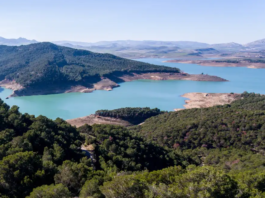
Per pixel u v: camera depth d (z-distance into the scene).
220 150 77.44
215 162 68.12
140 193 30.53
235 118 87.88
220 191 28.77
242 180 35.56
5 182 35.53
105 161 59.41
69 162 45.66
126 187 30.84
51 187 32.97
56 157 51.12
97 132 81.06
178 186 31.56
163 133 89.88
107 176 40.00
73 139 69.69
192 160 73.75
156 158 68.81
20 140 53.44
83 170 41.31
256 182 34.53
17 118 70.81
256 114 88.81
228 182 29.98
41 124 69.56
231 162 64.56
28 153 42.91
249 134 78.25
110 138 73.19
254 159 62.66
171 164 67.88
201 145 82.69
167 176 35.53
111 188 31.50
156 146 76.62
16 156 40.31
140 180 32.69
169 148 80.88
